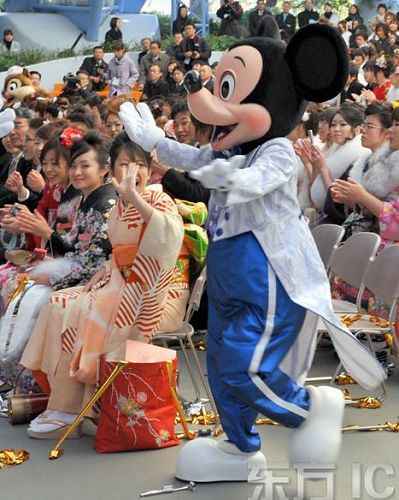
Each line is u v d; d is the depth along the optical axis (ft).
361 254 17.61
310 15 59.00
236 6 64.44
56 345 15.02
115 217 15.20
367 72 36.14
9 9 71.77
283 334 12.28
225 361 12.10
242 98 12.48
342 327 12.46
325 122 22.85
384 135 19.99
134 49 65.62
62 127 21.80
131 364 14.01
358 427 15.14
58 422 14.87
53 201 18.60
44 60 63.16
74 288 15.48
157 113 28.58
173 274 15.30
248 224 12.33
